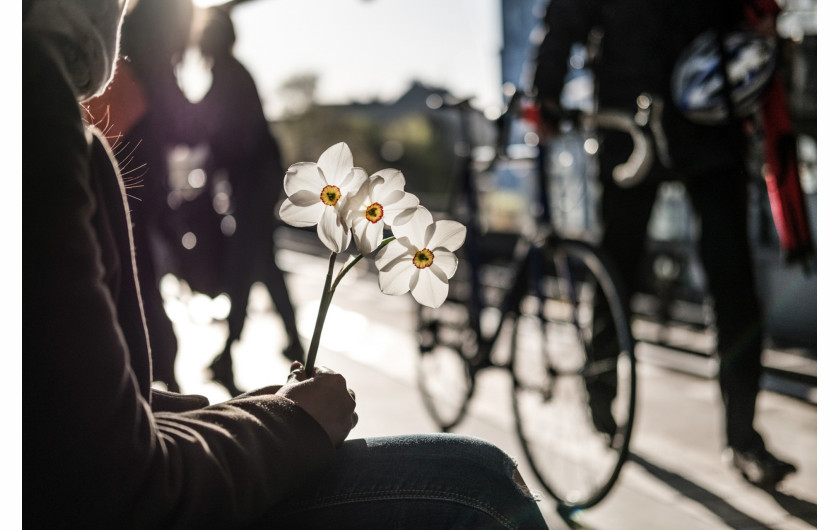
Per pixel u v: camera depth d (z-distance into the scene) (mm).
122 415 820
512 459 1173
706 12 3396
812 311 5914
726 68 3279
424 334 4445
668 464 3678
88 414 791
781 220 3338
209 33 4516
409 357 6160
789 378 5160
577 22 3607
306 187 1076
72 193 812
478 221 4145
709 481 3447
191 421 939
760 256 6324
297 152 48969
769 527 2949
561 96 3660
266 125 4770
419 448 1111
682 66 3367
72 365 785
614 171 3762
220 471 900
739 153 3340
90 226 839
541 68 3629
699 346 6191
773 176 3332
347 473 1075
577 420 3668
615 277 3154
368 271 12180
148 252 3014
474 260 4086
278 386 1122
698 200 3439
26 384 777
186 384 4891
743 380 3332
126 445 817
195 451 893
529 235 3605
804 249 3309
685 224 7383
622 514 3113
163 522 854
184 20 3531
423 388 4398
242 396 1090
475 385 3924
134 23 3371
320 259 14570
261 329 7238
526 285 3570
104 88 982
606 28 3654
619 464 3018
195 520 877
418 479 1081
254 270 4824
